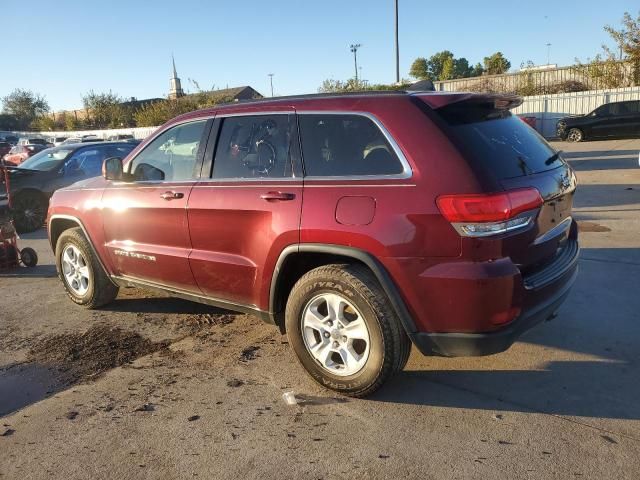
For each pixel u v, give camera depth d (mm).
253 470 2721
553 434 2904
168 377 3750
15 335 4648
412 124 3045
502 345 2932
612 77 29594
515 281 2861
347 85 29406
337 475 2656
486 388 3414
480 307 2842
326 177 3287
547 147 3621
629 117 22219
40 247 8406
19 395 3592
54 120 59781
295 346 3457
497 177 2898
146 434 3066
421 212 2898
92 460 2852
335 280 3193
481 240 2805
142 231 4348
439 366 3730
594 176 12094
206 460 2814
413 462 2725
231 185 3709
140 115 39219
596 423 2992
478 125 3168
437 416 3125
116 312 5090
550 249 3297
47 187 9930
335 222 3146
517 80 32938
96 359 4090
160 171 4277
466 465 2682
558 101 28219
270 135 3605
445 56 89312
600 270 5488
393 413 3176
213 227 3795
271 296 3553
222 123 3912
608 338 4016
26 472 2773
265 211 3459
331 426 3072
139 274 4500
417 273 2932
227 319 4793
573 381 3449
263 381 3633
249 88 49188
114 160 4406
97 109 52656
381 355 3123
